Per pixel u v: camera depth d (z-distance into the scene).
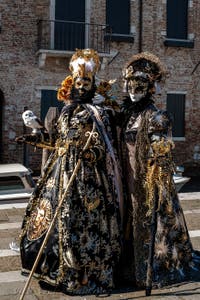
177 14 19.34
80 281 4.09
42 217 4.29
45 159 6.07
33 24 17.66
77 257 4.08
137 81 4.39
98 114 4.31
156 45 19.05
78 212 4.12
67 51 17.34
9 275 4.72
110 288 4.18
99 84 4.66
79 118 4.27
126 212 4.45
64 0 17.86
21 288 4.34
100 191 4.20
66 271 4.09
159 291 4.22
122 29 18.67
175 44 19.17
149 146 4.26
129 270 4.39
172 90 19.31
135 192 4.32
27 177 8.20
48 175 4.40
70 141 4.24
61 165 4.24
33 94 17.70
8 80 17.44
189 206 8.66
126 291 4.21
